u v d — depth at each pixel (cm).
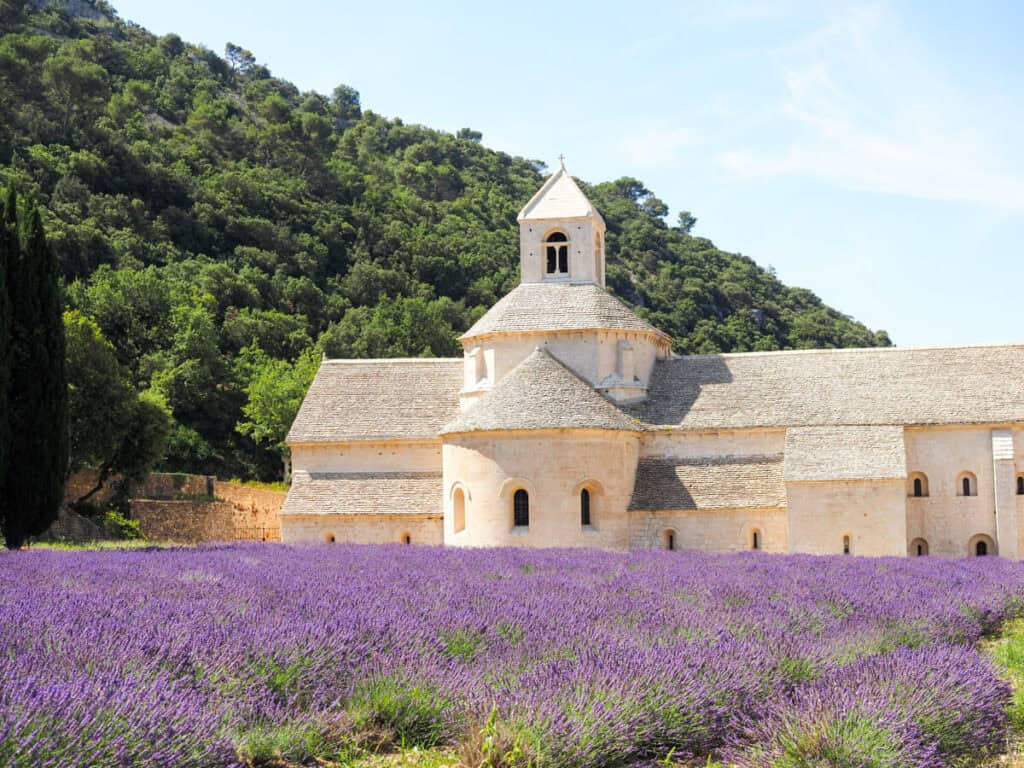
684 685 1366
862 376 5619
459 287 15038
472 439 5112
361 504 5597
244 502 7181
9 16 18700
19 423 4250
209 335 9962
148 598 1959
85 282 10519
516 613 1934
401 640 1579
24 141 13175
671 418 5522
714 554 4150
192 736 1046
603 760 1182
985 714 1380
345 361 6272
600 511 5081
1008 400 5328
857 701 1284
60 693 1050
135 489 6638
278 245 13850
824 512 4991
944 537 5262
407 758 1215
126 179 13475
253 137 18188
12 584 2281
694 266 18025
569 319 5619
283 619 1695
